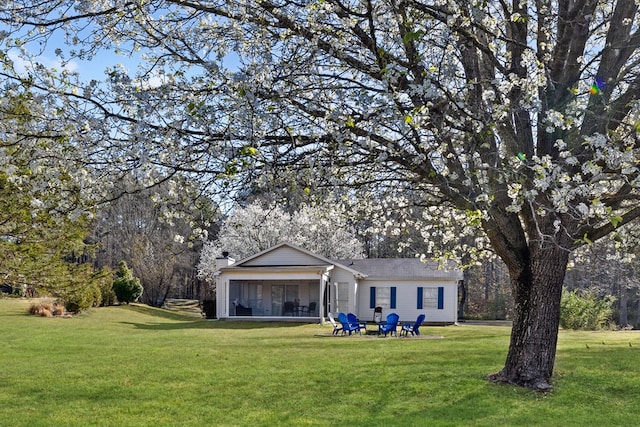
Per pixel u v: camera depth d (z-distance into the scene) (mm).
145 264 39281
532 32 8133
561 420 7527
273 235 32250
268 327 22828
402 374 10133
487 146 6047
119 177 5914
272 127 6176
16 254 10898
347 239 34406
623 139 6070
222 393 9211
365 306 28766
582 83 7688
